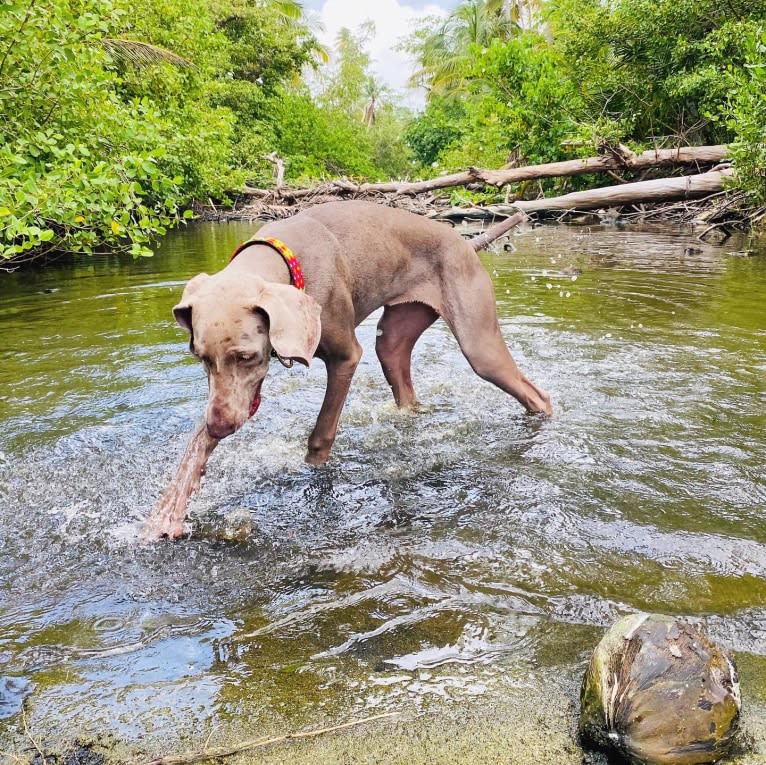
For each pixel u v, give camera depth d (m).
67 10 5.48
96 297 7.02
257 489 2.97
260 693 1.79
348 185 17.12
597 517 2.67
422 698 1.76
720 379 4.21
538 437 3.45
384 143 49.34
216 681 1.84
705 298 6.40
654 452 3.23
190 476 2.67
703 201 12.84
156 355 4.92
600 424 3.58
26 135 5.75
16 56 5.53
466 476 3.05
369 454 3.32
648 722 1.53
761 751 1.55
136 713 1.72
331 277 3.03
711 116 10.73
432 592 2.23
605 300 6.46
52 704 1.76
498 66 16.50
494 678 1.83
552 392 4.05
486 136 18.53
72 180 5.09
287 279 2.87
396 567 2.38
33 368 4.64
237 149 22.16
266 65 29.69
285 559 2.44
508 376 3.66
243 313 2.43
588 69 15.80
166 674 1.87
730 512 2.70
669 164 13.76
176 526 2.59
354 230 3.23
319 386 4.37
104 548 2.52
